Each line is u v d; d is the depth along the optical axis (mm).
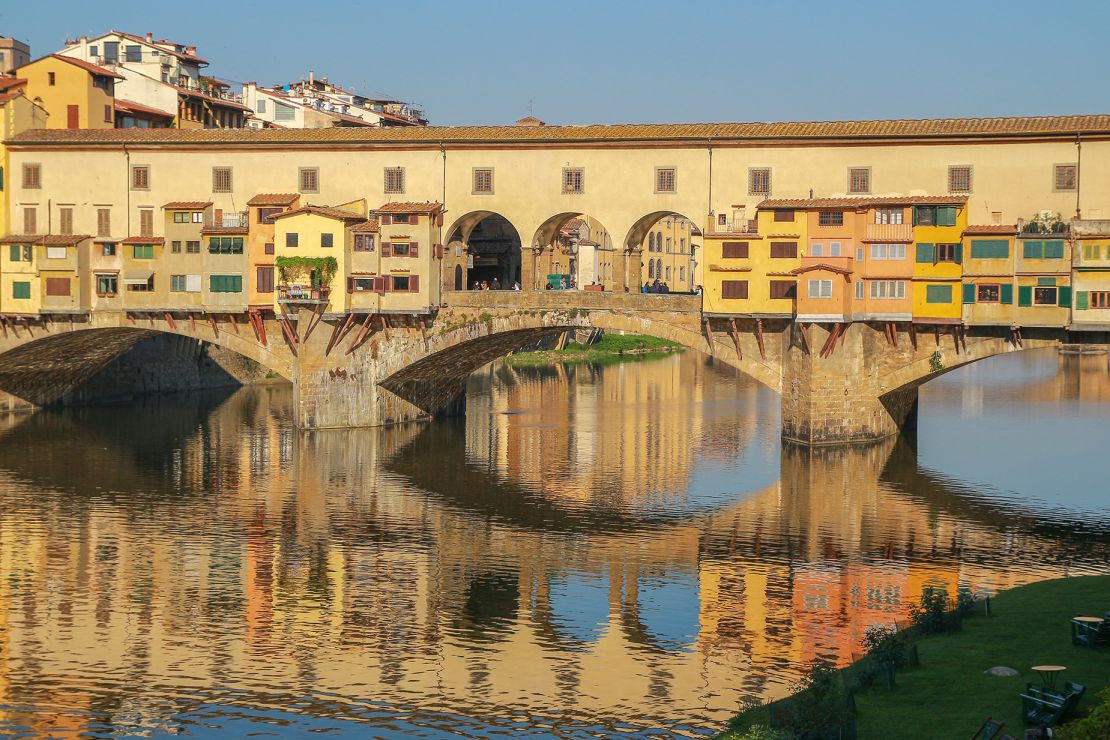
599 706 42125
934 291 79625
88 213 94875
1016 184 79500
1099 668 39188
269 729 40750
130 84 124938
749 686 43562
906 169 81438
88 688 43906
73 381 106812
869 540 62094
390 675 45000
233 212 92875
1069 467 79438
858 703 37281
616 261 87188
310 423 92312
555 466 81250
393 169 90438
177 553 60312
